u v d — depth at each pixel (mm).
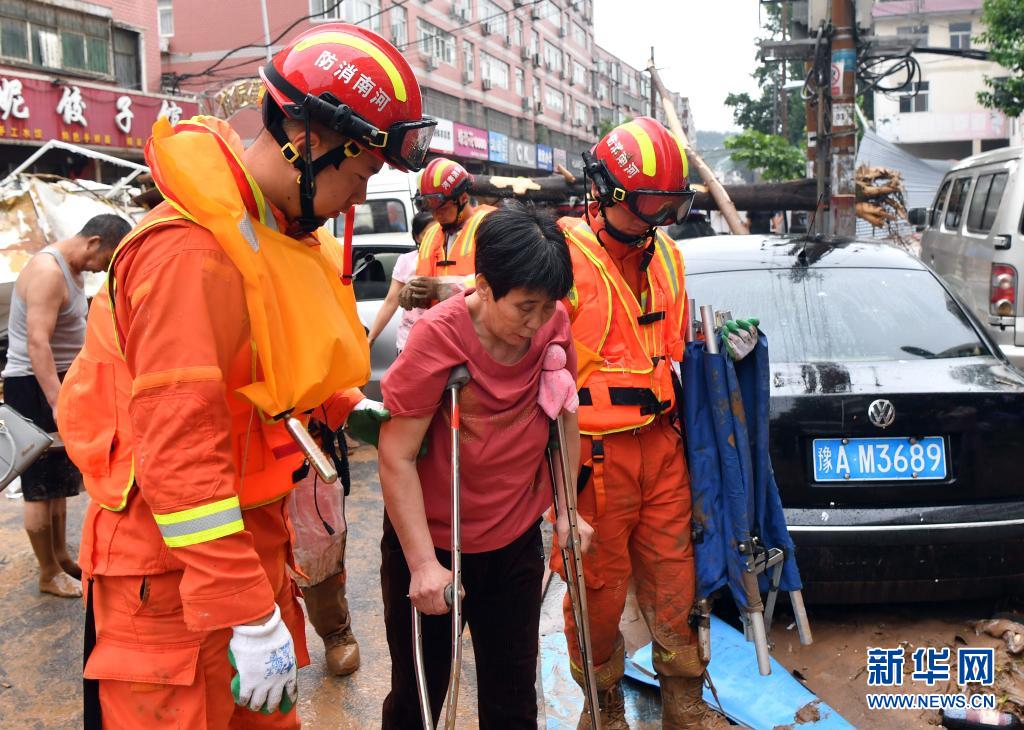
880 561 3025
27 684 3129
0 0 16016
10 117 15211
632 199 2342
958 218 8680
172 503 1517
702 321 2508
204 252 1558
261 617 1570
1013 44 18516
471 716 2906
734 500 2477
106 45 18484
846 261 3916
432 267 4430
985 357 3449
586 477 2430
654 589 2539
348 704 2979
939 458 3080
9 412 1948
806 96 10992
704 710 2596
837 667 3137
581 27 52906
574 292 2389
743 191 10977
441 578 1859
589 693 2158
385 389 1913
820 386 3143
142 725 1661
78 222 9586
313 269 1750
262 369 1676
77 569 4004
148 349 1529
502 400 1944
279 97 1610
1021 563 3047
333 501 3018
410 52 30969
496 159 36344
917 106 33250
